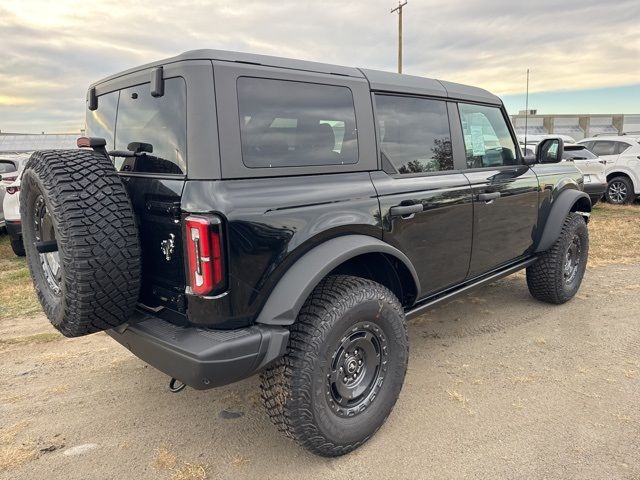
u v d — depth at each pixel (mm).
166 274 2289
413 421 2850
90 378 3502
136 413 3027
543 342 3908
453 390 3189
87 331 2275
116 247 2176
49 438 2771
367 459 2527
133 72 2537
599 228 8625
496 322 4355
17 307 5230
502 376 3369
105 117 2854
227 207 2057
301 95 2447
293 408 2271
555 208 4418
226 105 2133
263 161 2258
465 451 2564
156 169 2371
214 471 2473
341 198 2514
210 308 2098
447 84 3463
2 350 4043
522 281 5609
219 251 2057
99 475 2449
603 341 3898
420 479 2371
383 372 2660
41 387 3381
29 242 2750
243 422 2914
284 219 2240
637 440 2613
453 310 4691
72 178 2188
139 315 2449
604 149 11773
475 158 3637
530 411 2924
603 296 4996
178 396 3227
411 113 3107
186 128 2139
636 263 6293
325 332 2299
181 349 2076
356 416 2541
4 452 2643
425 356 3711
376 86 2861
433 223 3094
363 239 2555
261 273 2182
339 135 2625
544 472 2383
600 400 3021
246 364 2129
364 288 2496
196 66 2117
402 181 2920
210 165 2086
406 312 3088
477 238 3527
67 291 2164
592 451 2529
